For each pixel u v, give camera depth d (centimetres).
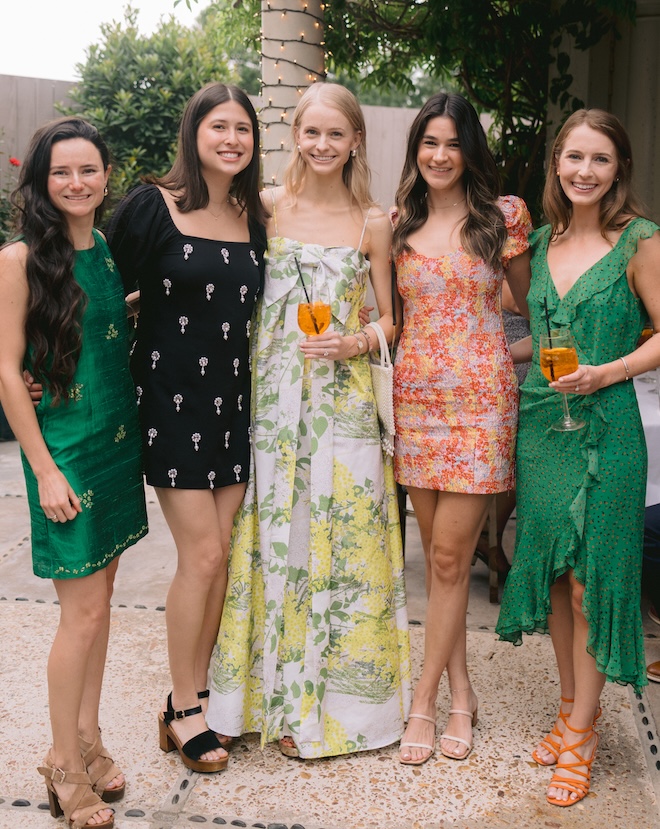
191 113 228
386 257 258
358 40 616
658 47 569
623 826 222
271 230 251
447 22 561
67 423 208
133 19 805
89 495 210
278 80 466
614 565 232
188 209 229
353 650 256
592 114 230
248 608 252
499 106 625
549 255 245
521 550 250
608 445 231
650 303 232
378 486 257
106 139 786
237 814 226
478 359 245
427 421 250
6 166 733
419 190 250
